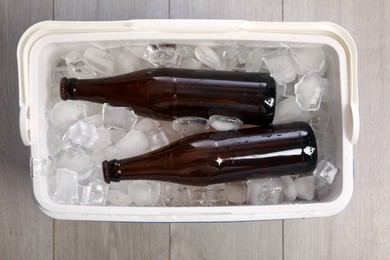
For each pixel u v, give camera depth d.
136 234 0.83
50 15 0.81
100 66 0.63
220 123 0.61
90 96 0.61
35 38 0.60
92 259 0.83
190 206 0.62
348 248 0.85
